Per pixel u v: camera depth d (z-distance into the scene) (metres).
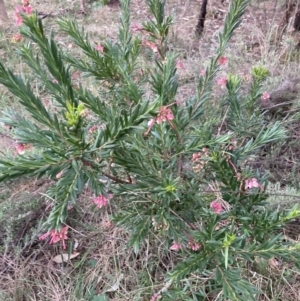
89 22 4.88
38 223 2.22
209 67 1.58
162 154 1.44
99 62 1.44
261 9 4.51
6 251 2.14
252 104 1.75
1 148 2.50
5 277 2.09
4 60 3.75
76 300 2.00
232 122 1.81
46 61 1.02
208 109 1.96
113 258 2.11
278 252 1.23
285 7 4.04
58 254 2.20
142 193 1.38
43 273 2.14
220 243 1.21
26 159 0.97
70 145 1.00
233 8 1.46
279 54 3.65
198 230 1.42
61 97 1.09
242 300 1.21
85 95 1.27
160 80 1.35
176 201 1.47
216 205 1.48
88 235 2.18
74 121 0.96
